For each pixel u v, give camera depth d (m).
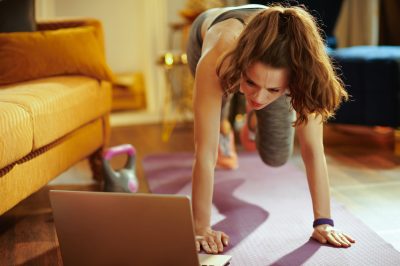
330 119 3.41
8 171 1.94
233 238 1.99
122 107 4.56
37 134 2.10
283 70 1.50
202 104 1.74
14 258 1.94
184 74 4.27
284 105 2.08
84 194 1.49
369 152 3.18
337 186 2.59
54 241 2.08
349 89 3.33
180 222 1.42
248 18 1.69
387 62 3.18
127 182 2.52
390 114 3.24
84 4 4.64
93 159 2.88
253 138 3.05
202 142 1.77
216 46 1.71
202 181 1.79
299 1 3.83
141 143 3.65
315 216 1.95
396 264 1.73
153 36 4.36
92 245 1.53
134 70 4.88
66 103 2.37
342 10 4.18
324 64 1.53
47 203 2.52
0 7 2.84
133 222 1.47
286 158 2.30
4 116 1.90
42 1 4.35
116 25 4.75
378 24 4.04
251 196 2.46
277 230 2.05
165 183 2.70
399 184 2.59
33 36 2.73
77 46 2.78
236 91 1.68
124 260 1.52
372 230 2.01
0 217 2.35
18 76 2.62
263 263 1.77
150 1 4.31
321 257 1.80
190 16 3.87
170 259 1.47
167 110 4.40
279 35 1.49
